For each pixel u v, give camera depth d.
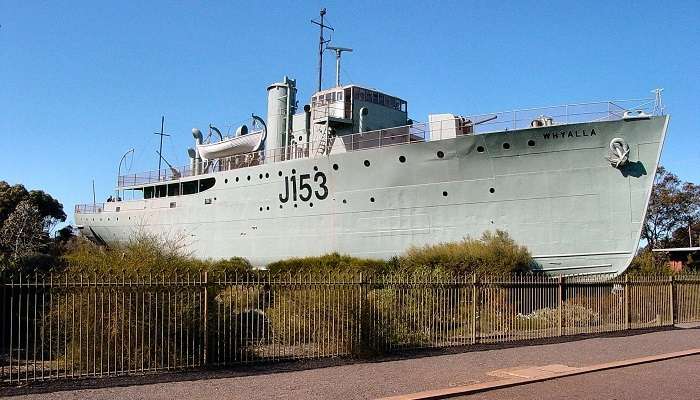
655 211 65.75
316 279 14.33
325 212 31.81
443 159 27.83
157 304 12.03
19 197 68.25
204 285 12.54
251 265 33.91
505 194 26.62
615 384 10.71
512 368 12.34
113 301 11.69
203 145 43.28
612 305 19.66
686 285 22.14
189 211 41.06
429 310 15.84
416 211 28.62
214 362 12.48
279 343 13.68
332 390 10.05
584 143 25.33
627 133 24.77
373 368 12.33
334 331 13.85
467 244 25.73
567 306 18.59
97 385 10.34
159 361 12.02
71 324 11.60
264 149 39.56
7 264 16.34
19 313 11.06
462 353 14.40
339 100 35.50
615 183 24.97
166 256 15.84
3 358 13.05
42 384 10.38
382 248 29.53
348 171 30.88
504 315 17.36
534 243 26.09
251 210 36.12
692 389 10.25
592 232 25.27
